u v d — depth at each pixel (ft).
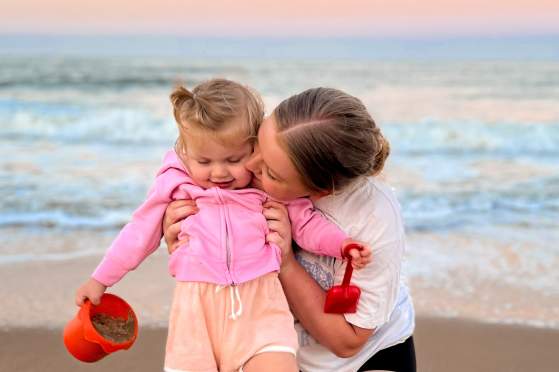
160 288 16.60
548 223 23.44
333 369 7.41
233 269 7.16
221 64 105.70
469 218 23.89
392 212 7.06
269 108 53.21
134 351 13.62
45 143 37.40
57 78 70.28
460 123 44.29
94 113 46.09
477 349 14.10
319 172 6.33
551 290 17.24
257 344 7.01
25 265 18.11
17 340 13.96
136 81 70.49
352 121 6.33
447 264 19.02
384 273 7.01
